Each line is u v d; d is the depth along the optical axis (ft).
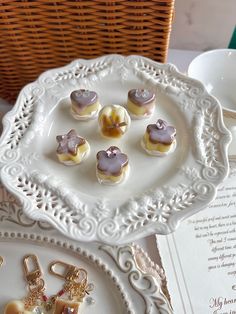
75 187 0.84
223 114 1.02
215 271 0.94
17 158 0.87
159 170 0.87
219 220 1.01
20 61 1.11
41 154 0.89
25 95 0.97
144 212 0.79
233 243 0.98
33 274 0.92
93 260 0.92
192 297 0.91
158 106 0.97
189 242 0.98
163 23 0.97
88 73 1.01
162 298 0.86
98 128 0.94
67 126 0.94
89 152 0.89
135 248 0.95
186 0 1.23
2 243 0.96
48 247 0.95
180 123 0.94
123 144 0.91
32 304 0.89
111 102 0.98
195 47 1.43
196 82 0.99
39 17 0.97
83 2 0.92
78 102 0.91
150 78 1.00
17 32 1.01
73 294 0.90
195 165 0.85
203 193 0.81
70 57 1.11
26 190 0.82
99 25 1.00
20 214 0.96
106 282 0.91
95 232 0.76
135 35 1.03
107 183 0.84
